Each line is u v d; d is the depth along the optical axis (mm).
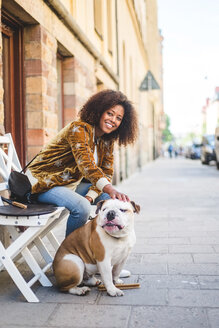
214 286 3518
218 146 20797
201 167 25375
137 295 3330
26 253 3615
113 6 14430
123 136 3900
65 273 3289
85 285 3594
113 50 14234
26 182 3695
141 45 28188
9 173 3963
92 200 3865
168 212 7680
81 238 3328
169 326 2736
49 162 3732
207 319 2842
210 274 3854
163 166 28438
